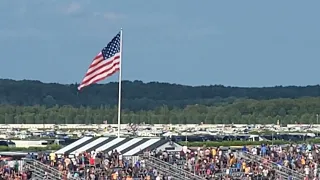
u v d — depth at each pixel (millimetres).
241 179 192875
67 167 188375
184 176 190625
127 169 188625
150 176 186125
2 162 189625
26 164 189625
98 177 182000
